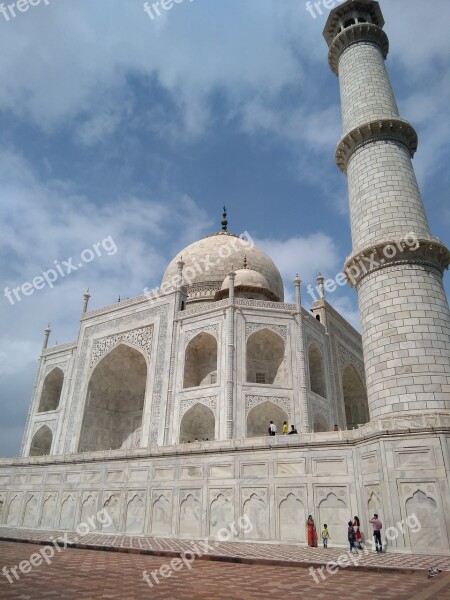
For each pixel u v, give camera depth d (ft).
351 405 205.36
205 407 145.38
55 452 177.06
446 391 73.10
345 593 37.68
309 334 162.50
